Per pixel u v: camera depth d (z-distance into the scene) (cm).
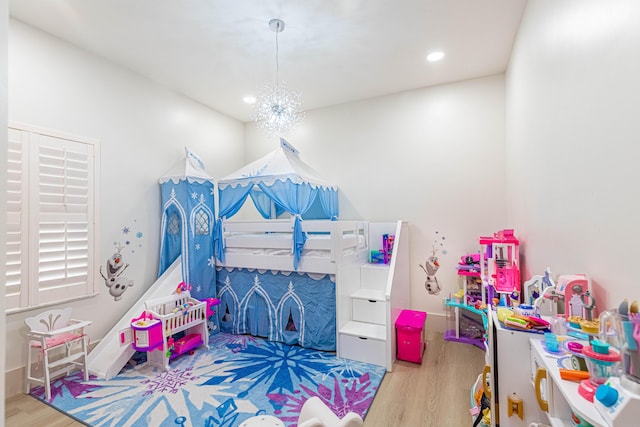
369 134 397
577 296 131
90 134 284
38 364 241
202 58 301
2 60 76
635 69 94
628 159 99
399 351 279
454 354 293
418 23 250
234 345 312
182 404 211
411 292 370
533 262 217
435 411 204
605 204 115
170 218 350
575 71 140
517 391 148
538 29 195
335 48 285
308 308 305
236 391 226
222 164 443
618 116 105
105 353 269
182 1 221
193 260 331
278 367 263
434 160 363
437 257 359
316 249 298
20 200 236
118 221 304
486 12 237
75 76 275
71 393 227
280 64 313
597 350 94
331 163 420
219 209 351
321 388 229
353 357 275
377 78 345
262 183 327
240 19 243
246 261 334
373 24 251
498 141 335
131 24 247
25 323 235
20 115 239
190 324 292
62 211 259
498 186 335
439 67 321
